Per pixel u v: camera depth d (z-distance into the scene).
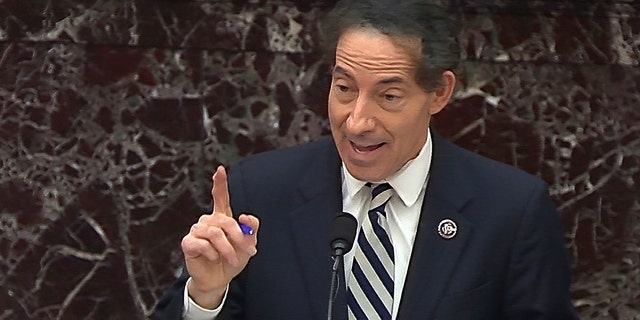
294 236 9.86
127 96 14.71
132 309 14.86
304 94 14.73
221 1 14.65
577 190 14.86
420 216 9.88
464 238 9.76
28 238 14.78
